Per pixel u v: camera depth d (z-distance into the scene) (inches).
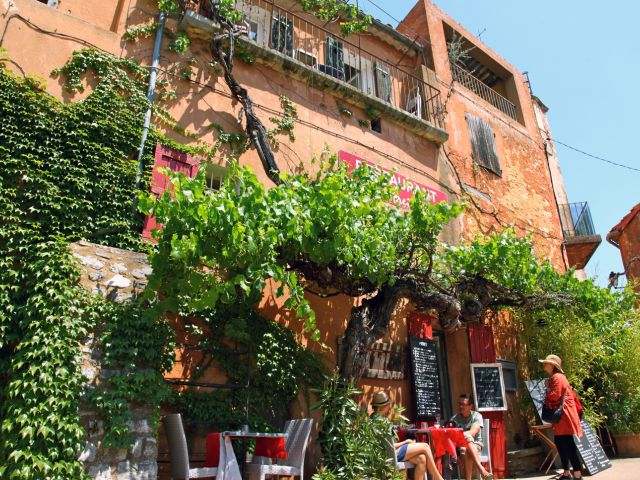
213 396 225.6
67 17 261.6
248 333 244.4
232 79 293.9
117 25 283.7
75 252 192.2
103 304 186.9
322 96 355.3
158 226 241.8
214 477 181.8
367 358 239.0
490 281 289.3
